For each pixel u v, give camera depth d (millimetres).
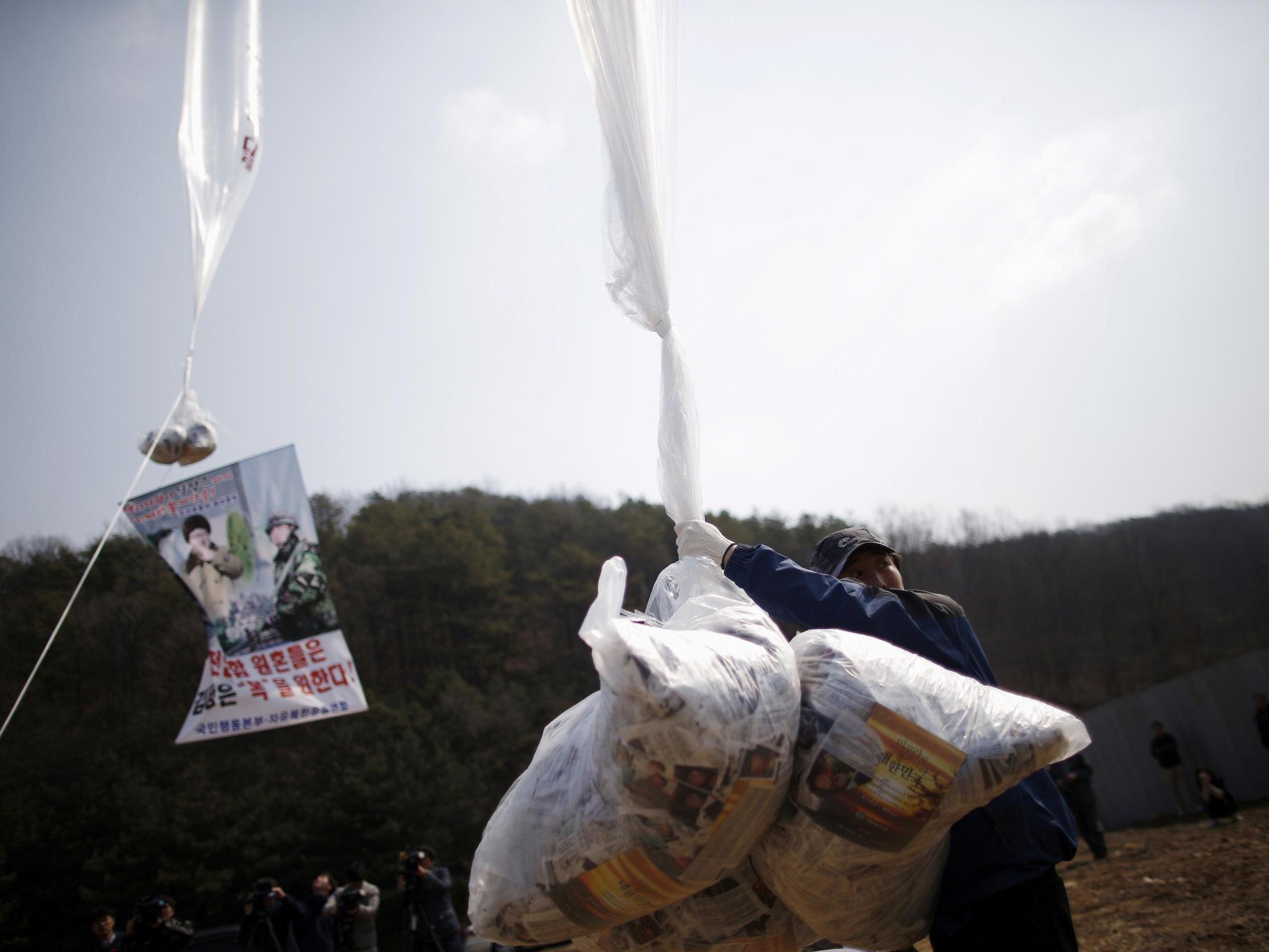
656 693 1385
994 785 1540
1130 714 18250
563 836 1579
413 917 7555
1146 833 13477
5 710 24469
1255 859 7504
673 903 1595
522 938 1673
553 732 1840
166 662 26297
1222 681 16750
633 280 2215
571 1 2271
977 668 1878
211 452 3930
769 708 1487
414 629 30781
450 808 23344
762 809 1477
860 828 1487
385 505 35531
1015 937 1660
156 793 22453
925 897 1685
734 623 1641
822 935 1707
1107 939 5355
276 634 7836
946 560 35438
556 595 33875
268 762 24328
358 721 25312
